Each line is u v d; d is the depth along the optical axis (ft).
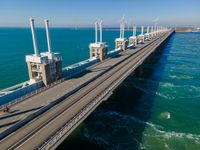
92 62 287.07
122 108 204.13
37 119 122.62
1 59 451.53
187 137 156.04
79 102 148.36
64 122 118.62
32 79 180.96
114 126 170.50
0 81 299.38
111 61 301.63
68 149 138.00
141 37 595.06
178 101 222.69
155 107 207.41
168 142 149.69
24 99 151.33
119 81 194.39
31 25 170.30
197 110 201.16
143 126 171.12
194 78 310.04
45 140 100.83
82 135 155.63
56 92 166.20
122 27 427.33
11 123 114.73
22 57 476.54
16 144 97.76
